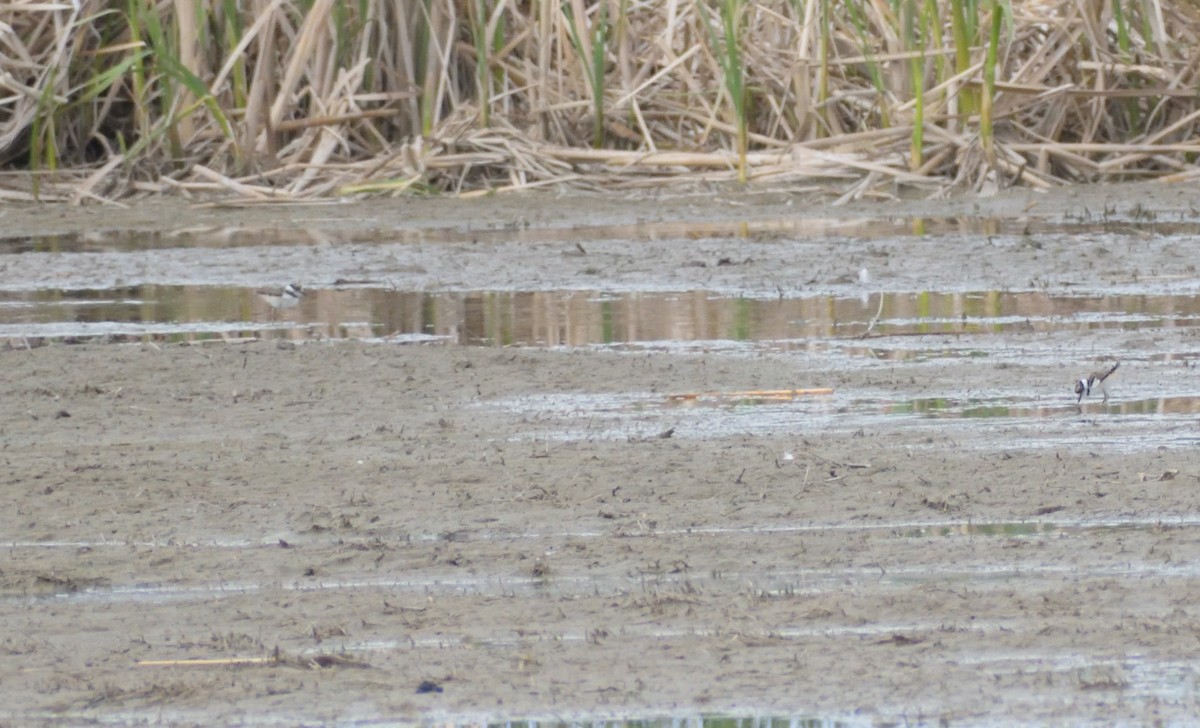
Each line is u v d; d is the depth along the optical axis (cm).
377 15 5250
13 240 4269
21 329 2969
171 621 1455
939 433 2050
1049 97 5025
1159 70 5128
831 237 3938
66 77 5156
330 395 2345
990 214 4369
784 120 5269
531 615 1448
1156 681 1266
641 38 5484
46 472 1955
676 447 1998
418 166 4988
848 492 1795
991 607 1437
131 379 2467
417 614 1459
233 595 1525
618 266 3569
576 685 1286
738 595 1486
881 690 1261
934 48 4988
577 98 5322
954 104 5044
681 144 5259
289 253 3872
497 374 2453
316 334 2862
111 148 5278
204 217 4612
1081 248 3644
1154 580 1494
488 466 1933
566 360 2541
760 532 1669
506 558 1606
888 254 3622
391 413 2231
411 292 3328
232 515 1769
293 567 1597
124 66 5031
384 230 4316
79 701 1280
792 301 3119
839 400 2261
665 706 1243
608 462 1936
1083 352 2559
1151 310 2930
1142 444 1975
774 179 4934
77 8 5044
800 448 1981
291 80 5075
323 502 1806
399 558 1616
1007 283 3275
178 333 2894
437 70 5200
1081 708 1219
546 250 3809
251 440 2098
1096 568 1535
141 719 1242
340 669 1334
